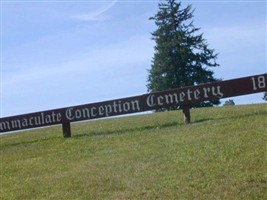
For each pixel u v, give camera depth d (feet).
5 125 69.97
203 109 75.56
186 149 48.57
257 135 48.65
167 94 62.49
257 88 58.34
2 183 48.75
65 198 40.91
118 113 64.54
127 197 38.52
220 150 45.80
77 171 48.55
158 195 37.81
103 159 51.31
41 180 47.57
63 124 67.67
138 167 45.75
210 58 194.59
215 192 36.58
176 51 191.93
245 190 36.11
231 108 71.87
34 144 66.95
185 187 38.37
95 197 39.91
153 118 74.59
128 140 58.29
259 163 40.55
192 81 189.06
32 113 68.90
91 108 65.92
